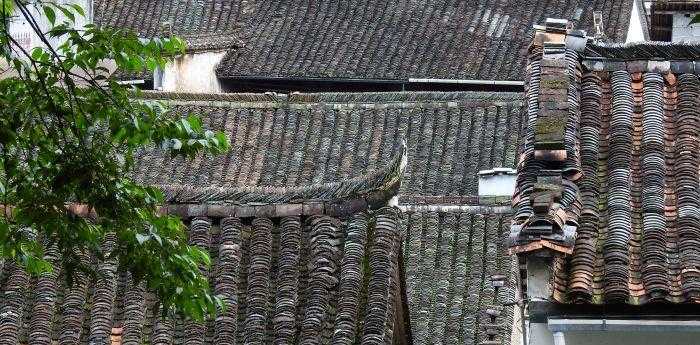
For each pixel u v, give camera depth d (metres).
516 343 31.92
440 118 47.31
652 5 42.97
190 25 57.22
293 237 23.45
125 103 19.27
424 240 40.06
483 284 38.25
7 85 19.23
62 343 22.19
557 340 18.66
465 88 54.66
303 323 22.03
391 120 47.25
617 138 21.00
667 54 22.39
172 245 19.09
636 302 18.47
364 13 57.78
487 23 57.03
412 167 45.22
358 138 46.59
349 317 21.86
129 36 19.38
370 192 23.59
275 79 54.78
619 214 19.64
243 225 23.86
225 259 23.23
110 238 23.66
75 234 19.28
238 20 57.38
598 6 57.22
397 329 24.11
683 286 18.50
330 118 47.22
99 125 21.41
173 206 24.06
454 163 45.47
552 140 19.94
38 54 19.59
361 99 47.84
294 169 45.28
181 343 22.19
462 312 37.03
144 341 22.33
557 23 22.77
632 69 22.33
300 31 56.94
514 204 19.58
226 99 47.50
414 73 54.56
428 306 37.47
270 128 46.78
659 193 20.05
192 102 47.47
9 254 19.69
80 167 18.98
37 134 19.23
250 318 22.23
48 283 22.95
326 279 22.56
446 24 57.03
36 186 19.11
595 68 22.36
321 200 23.77
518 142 46.16
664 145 21.02
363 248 23.00
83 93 19.30
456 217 40.84
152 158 43.91
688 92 21.94
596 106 21.64
